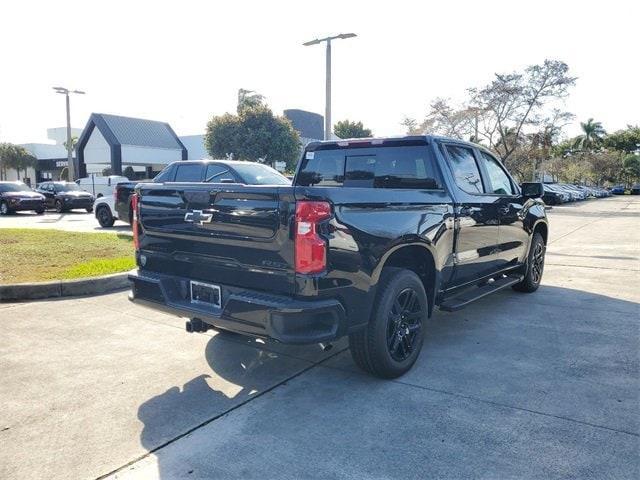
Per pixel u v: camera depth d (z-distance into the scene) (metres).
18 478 2.72
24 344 4.84
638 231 16.00
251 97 38.38
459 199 4.77
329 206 3.31
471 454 2.92
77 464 2.85
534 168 41.66
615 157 76.44
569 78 31.28
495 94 32.38
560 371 4.16
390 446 3.02
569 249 11.60
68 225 16.56
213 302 3.72
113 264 7.94
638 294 6.93
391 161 5.12
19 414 3.44
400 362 4.03
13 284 6.38
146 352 4.65
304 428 3.24
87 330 5.27
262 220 3.37
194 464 2.85
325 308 3.29
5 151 54.59
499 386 3.87
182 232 3.89
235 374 4.15
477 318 5.77
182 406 3.56
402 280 3.95
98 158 43.72
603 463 2.82
